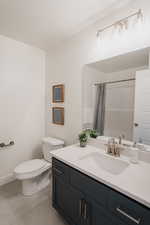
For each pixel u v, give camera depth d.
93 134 1.78
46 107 2.61
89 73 1.83
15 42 2.15
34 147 2.52
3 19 1.62
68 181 1.30
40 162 2.03
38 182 2.01
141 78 1.38
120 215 0.89
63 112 2.22
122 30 1.44
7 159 2.17
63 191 1.38
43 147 2.31
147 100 1.33
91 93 1.83
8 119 2.15
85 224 1.15
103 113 1.72
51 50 2.43
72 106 2.06
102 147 1.67
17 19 1.62
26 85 2.35
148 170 1.14
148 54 1.33
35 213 1.57
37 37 2.06
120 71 1.55
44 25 1.75
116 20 1.49
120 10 1.45
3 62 2.04
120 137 1.50
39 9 1.45
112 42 1.53
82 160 1.34
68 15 1.55
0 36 1.99
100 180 1.01
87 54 1.81
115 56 1.51
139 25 1.31
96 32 1.69
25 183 1.87
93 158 1.49
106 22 1.58
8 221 1.45
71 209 1.29
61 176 1.39
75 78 2.00
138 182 0.95
